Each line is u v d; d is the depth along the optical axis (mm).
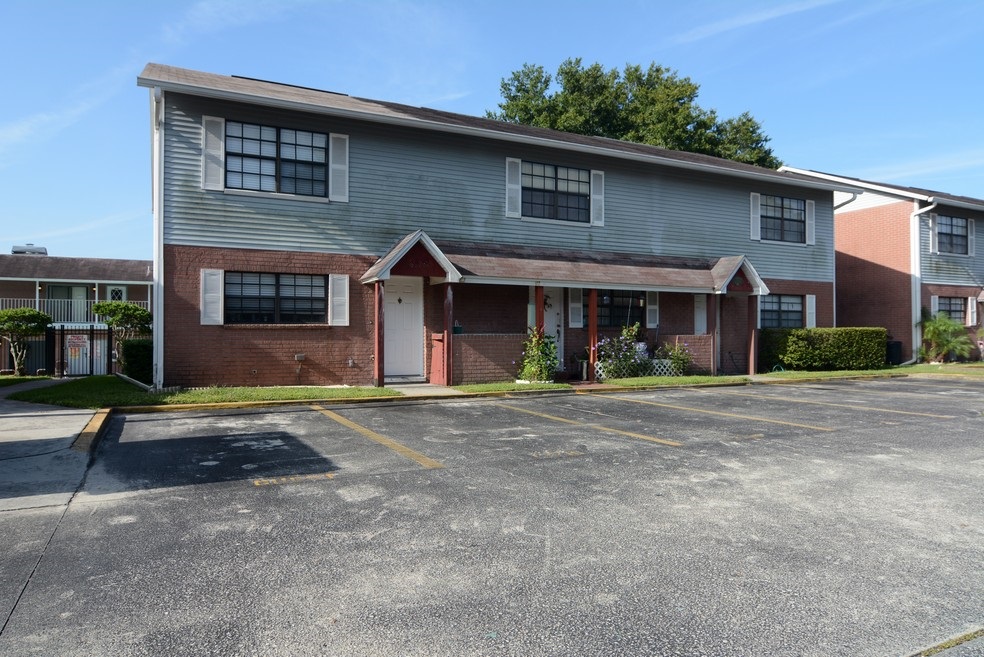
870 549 4441
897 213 23234
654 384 15156
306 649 3084
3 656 2994
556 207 17219
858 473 6613
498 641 3174
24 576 3914
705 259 19266
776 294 20906
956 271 24000
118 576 3922
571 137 18875
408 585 3814
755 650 3104
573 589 3773
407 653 3053
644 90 36750
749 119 38469
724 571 4047
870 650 3115
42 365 21047
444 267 14125
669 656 3047
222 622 3346
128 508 5293
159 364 12711
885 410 11438
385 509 5289
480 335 14758
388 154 14945
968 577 3979
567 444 8102
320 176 14273
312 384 14031
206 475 6387
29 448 7391
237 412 10641
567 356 17219
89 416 9516
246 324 13430
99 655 3018
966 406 12039
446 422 9820
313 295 14250
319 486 6000
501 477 6375
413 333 15328
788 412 11156
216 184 13172
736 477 6422
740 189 20156
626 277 16516
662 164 18344
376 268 13992
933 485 6145
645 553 4348
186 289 12930
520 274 14930
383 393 12586
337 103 14586
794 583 3875
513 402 12461
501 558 4242
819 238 21688
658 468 6801
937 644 3174
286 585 3805
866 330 20281
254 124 13594
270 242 13656
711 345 17953
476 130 15352
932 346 22734
